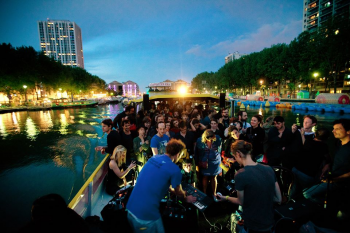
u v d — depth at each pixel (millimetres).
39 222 1280
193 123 4977
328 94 30516
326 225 2270
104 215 2402
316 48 37219
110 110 45750
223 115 6324
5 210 6445
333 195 2744
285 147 3654
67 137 17328
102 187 3725
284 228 2264
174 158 2238
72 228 1343
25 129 21484
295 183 3193
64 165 10266
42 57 53938
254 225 1831
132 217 1946
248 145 1995
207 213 3246
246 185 1860
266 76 52906
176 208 2434
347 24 33000
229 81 70875
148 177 2012
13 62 44469
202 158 3525
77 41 145875
